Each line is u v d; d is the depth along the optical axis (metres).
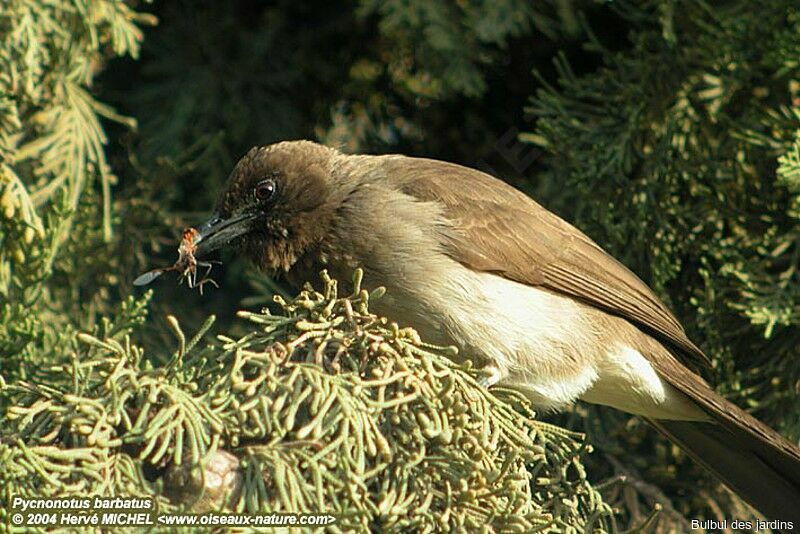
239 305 12.77
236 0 13.38
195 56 13.23
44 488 6.44
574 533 8.02
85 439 6.71
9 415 6.84
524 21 12.15
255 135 13.30
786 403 11.17
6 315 10.37
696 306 11.74
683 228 11.53
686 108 11.66
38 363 10.59
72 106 11.46
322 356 7.52
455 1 12.35
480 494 7.11
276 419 6.77
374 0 12.21
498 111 13.70
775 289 10.84
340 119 13.90
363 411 6.99
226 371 7.46
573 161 11.70
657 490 11.48
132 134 12.87
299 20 13.58
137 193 12.55
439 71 12.48
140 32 11.63
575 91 11.89
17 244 10.66
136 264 12.38
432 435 7.06
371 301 9.77
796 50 10.93
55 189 11.36
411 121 13.91
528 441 7.71
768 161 11.34
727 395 11.28
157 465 6.71
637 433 11.80
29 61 10.63
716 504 11.60
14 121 10.67
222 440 6.80
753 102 11.46
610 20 12.82
